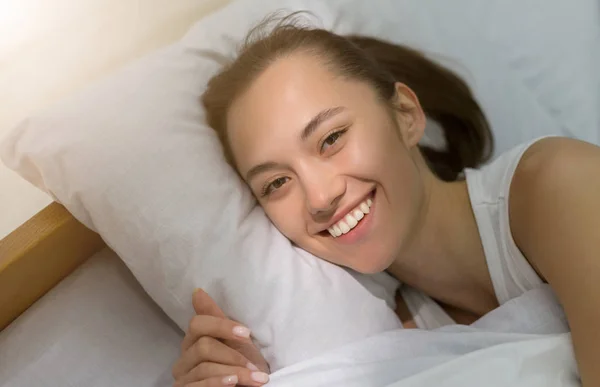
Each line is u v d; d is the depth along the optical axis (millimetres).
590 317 630
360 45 972
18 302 810
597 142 1016
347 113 745
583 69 1037
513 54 1048
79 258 872
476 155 992
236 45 939
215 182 798
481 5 1056
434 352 734
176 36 1109
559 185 711
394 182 760
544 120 1034
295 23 967
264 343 756
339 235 764
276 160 743
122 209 761
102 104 799
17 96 973
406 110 845
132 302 858
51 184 779
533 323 740
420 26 1044
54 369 778
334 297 782
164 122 807
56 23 999
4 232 925
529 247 750
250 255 776
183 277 765
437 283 881
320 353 748
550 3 1054
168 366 829
